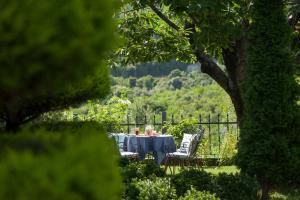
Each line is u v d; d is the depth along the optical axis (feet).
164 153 51.01
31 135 10.38
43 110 18.20
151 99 119.65
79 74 9.84
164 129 62.23
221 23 37.91
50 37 8.88
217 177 33.24
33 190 8.11
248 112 37.01
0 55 8.63
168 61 45.80
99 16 10.03
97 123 20.66
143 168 34.60
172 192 29.43
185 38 44.16
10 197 8.09
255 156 36.29
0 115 17.83
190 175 32.53
